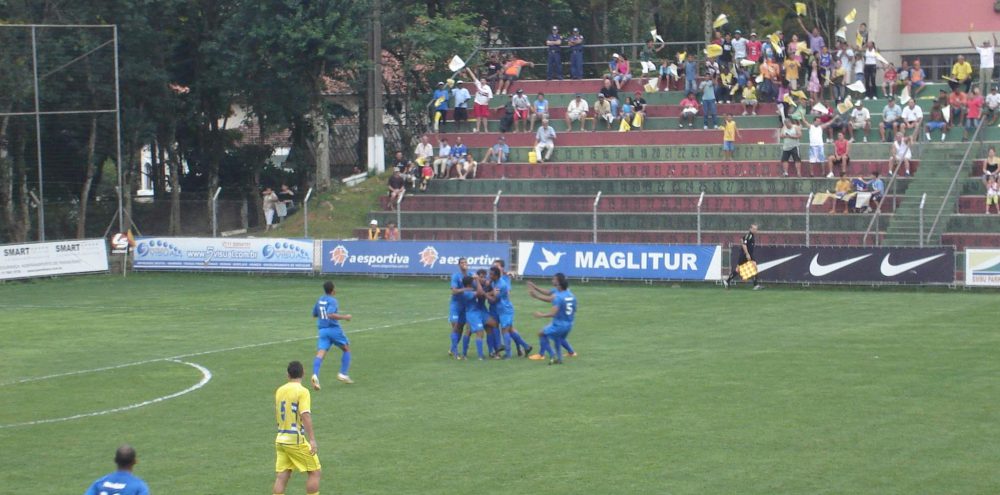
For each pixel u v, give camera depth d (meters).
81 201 72.94
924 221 60.03
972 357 35.28
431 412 28.81
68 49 70.25
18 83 67.50
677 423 26.98
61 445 26.28
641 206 68.00
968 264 54.06
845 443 24.81
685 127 75.62
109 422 28.59
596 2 92.50
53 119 70.38
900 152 65.25
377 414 28.72
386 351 38.72
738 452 24.20
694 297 53.41
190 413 29.52
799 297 52.88
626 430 26.39
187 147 88.94
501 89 82.88
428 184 73.81
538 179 72.00
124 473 16.05
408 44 86.00
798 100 73.06
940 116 67.88
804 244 60.41
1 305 54.06
